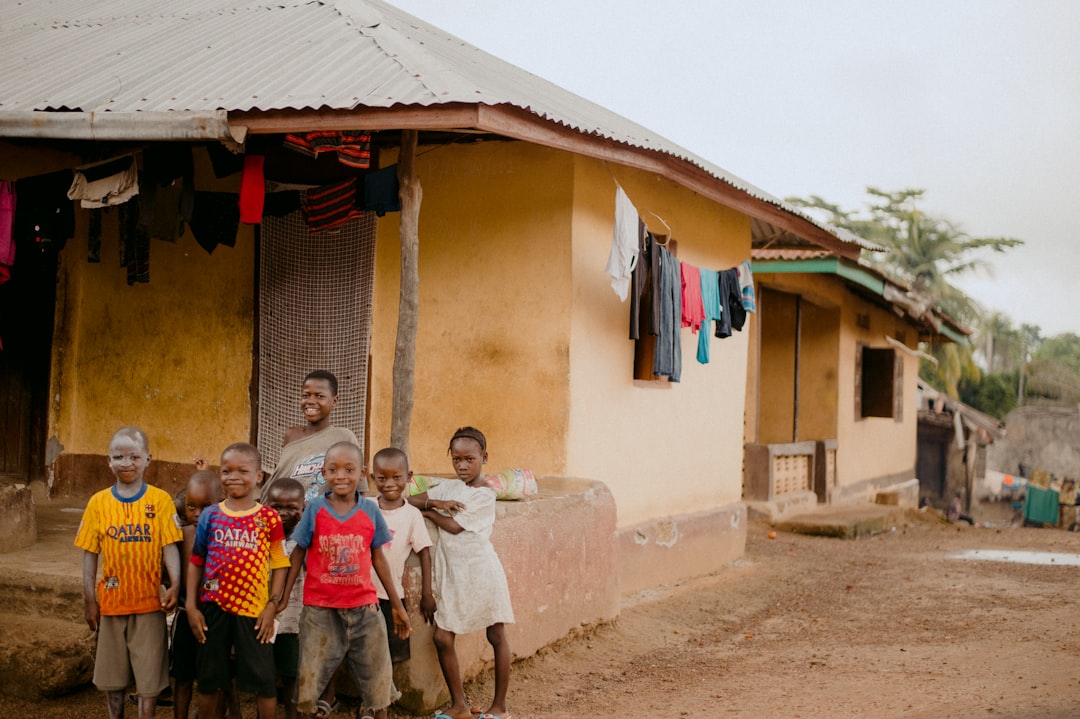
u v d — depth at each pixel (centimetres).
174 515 491
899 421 1961
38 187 748
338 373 833
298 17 852
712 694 611
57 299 932
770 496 1416
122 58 800
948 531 1575
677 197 965
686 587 947
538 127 659
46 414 924
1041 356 5641
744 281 995
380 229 831
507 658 559
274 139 727
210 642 474
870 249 1220
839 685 618
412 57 711
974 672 632
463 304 820
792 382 1573
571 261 794
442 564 554
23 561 628
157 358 912
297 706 502
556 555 680
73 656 562
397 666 548
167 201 740
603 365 845
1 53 865
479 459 570
